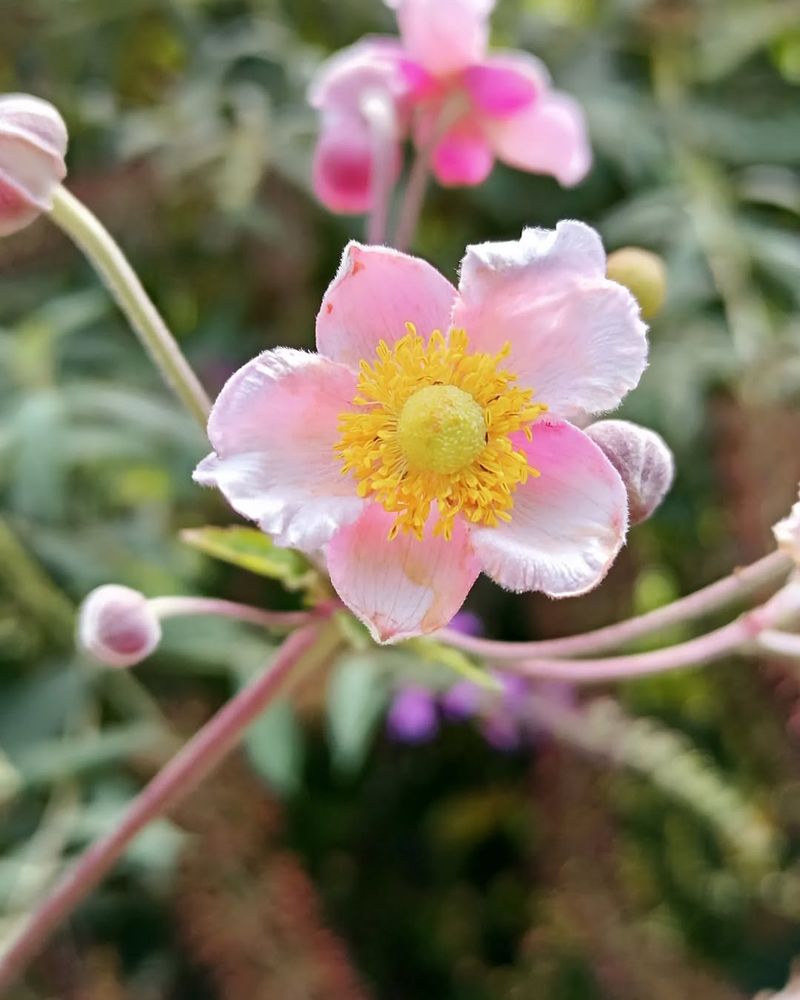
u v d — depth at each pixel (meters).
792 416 0.41
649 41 0.51
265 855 0.40
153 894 0.40
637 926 0.41
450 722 0.47
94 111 0.45
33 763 0.39
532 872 0.44
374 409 0.28
